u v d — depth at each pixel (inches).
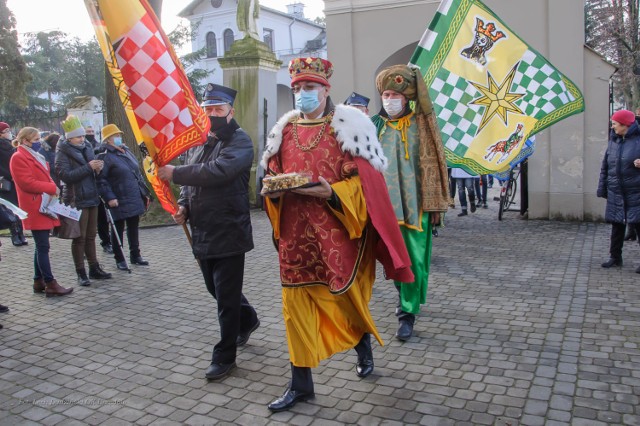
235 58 435.8
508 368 144.8
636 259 251.4
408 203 166.6
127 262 279.7
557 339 162.6
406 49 402.0
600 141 340.2
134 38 120.9
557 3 337.7
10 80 991.6
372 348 160.2
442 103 215.9
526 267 243.9
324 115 129.6
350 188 123.6
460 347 159.2
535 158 353.4
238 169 136.5
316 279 128.5
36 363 160.2
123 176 261.0
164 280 245.3
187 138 127.9
